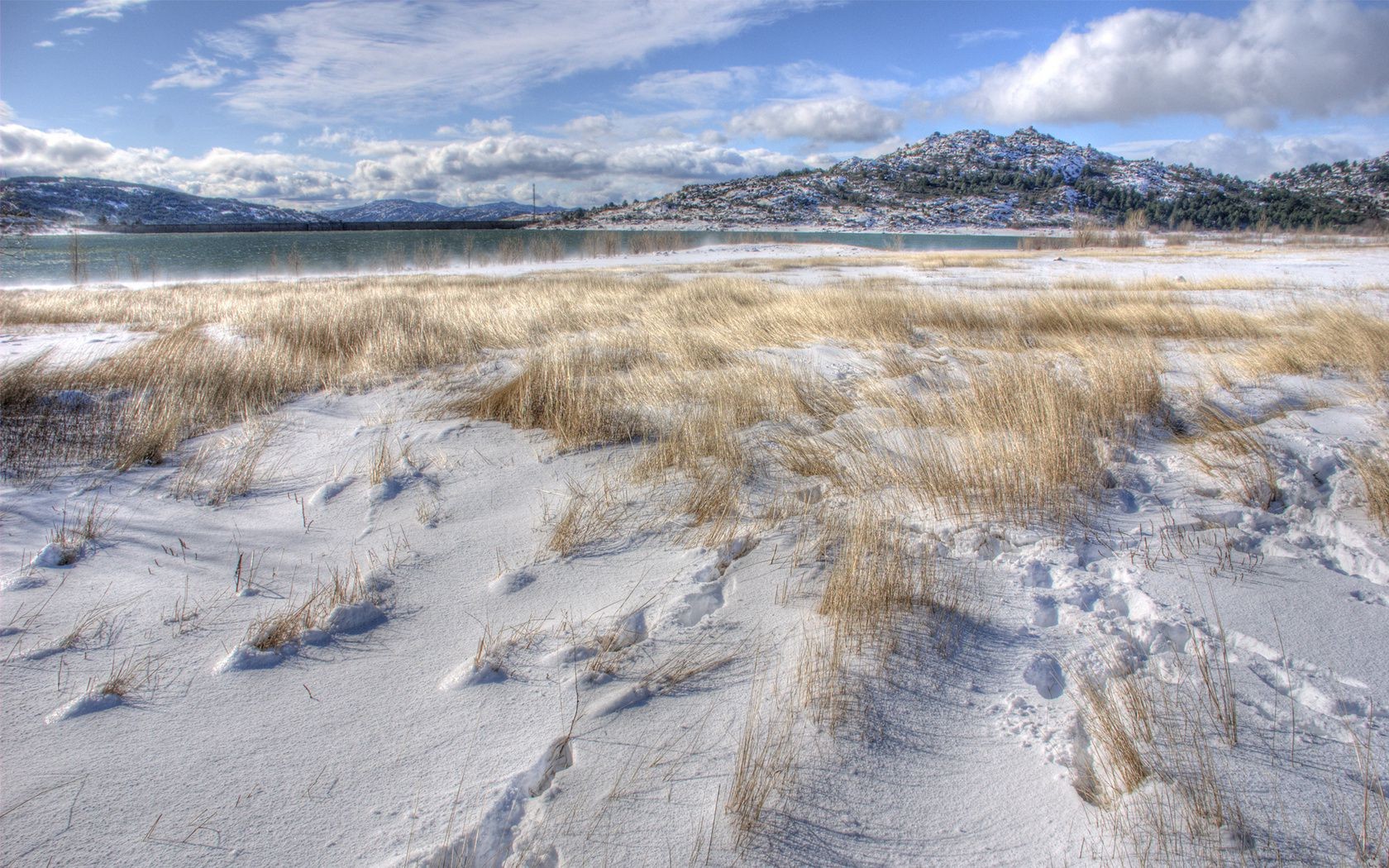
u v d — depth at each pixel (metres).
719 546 3.67
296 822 2.04
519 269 31.34
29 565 3.58
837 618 2.93
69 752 2.30
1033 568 3.38
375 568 3.57
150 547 3.82
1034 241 52.88
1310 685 2.52
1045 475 4.20
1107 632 2.88
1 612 3.12
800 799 2.09
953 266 26.98
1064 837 1.96
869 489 4.35
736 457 4.86
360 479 4.75
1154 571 3.34
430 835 1.98
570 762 2.27
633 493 4.43
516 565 3.60
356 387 6.97
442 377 7.25
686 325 9.85
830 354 8.08
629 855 1.91
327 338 8.76
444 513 4.23
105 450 5.30
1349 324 8.52
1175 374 6.83
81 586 3.38
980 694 2.55
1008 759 2.24
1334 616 2.96
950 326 9.99
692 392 6.38
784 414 5.86
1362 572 3.34
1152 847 1.91
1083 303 12.06
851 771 2.19
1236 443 4.77
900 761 2.24
